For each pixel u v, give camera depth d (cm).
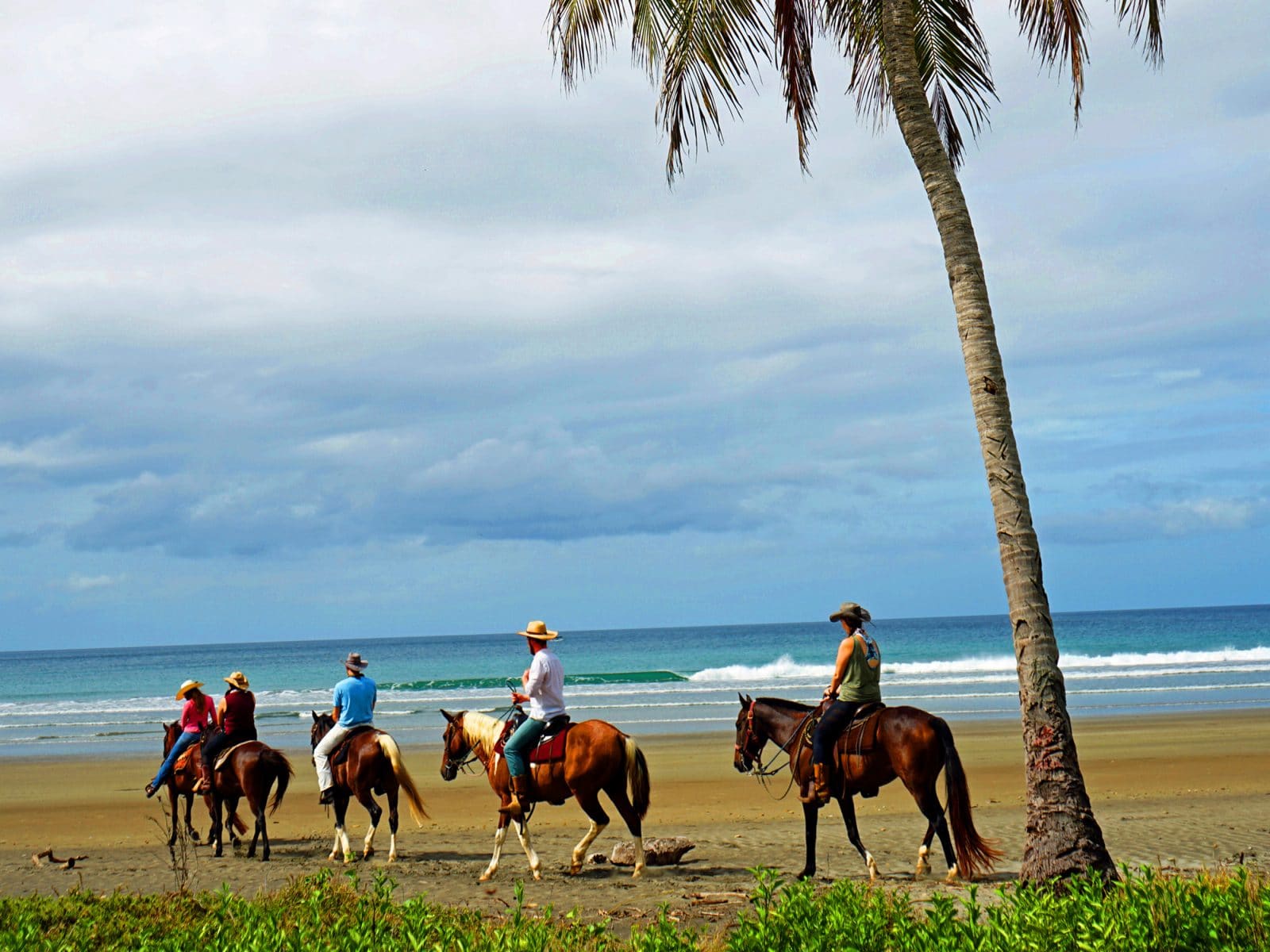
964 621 18250
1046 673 828
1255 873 903
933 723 987
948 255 914
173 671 7681
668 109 1050
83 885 1115
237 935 688
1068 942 573
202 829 1541
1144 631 9769
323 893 809
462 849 1334
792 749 1084
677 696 4119
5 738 3009
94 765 2341
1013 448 866
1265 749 2231
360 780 1228
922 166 938
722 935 744
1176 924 586
